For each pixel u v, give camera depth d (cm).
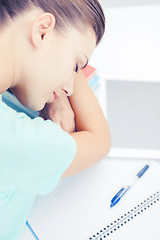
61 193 62
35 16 43
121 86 84
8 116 42
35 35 43
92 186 63
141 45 102
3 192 47
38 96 52
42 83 49
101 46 102
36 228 56
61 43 45
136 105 79
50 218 57
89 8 45
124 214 58
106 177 65
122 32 106
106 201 60
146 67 95
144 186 63
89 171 66
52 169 45
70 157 47
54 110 67
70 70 48
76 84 69
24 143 40
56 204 60
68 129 66
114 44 102
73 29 45
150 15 112
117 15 112
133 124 75
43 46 44
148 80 86
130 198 61
